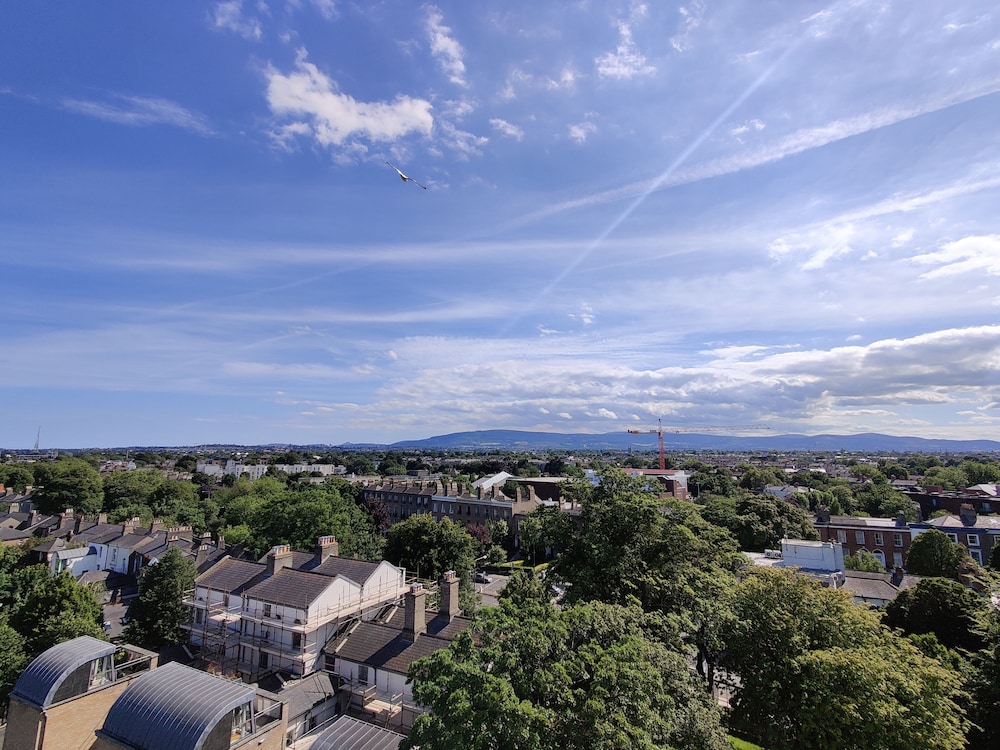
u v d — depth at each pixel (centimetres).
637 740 1633
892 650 2623
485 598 6762
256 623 4375
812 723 2392
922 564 6197
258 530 7725
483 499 11000
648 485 3772
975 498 10194
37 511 11306
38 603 4188
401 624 4172
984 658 3070
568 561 3612
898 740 2292
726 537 4141
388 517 10988
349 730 2459
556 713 1784
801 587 2889
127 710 2111
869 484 13975
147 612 4578
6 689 3509
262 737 2255
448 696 1762
